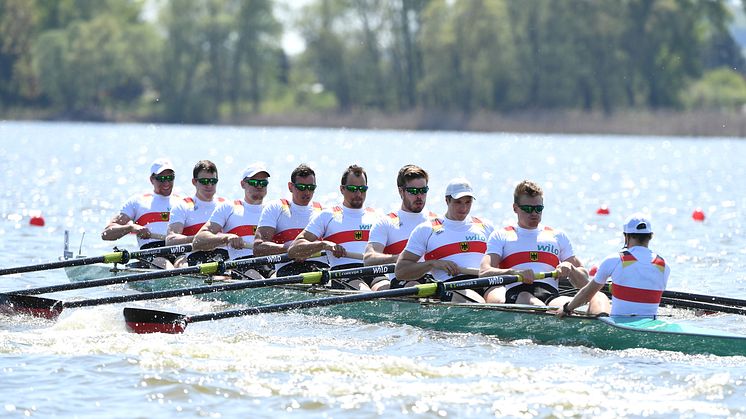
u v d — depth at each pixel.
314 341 47.94
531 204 50.28
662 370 42.25
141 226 67.19
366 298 48.94
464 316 49.72
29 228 91.25
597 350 46.16
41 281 66.69
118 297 52.25
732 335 44.09
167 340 47.09
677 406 37.28
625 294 46.53
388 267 52.66
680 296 50.91
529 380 40.50
